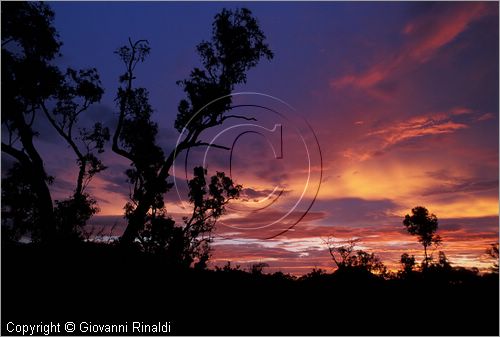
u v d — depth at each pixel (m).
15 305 10.90
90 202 22.81
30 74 21.53
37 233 20.31
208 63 25.69
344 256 23.44
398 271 21.75
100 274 13.43
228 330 11.16
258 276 16.91
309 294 14.48
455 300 13.66
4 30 21.38
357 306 13.22
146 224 23.09
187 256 22.47
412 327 11.59
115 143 24.75
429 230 27.12
